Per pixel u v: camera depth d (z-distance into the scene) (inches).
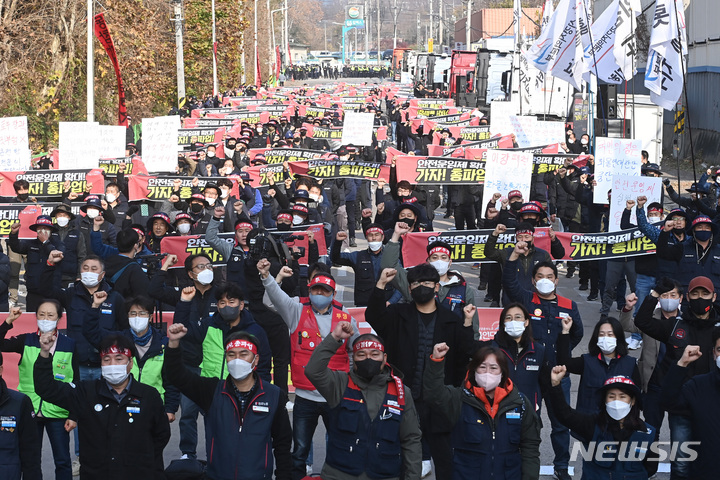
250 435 287.4
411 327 345.4
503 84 2108.8
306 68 6161.4
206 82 2758.4
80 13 1589.6
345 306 719.7
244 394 290.8
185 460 325.4
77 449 405.7
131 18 1749.5
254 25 3897.6
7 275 523.5
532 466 298.0
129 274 441.1
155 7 2012.8
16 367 445.4
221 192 650.8
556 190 860.0
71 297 404.2
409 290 359.3
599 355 357.4
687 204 730.2
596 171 722.2
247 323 373.7
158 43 2023.9
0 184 820.6
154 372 366.9
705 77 1579.7
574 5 1066.1
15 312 363.3
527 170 743.7
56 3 1530.5
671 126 1774.1
